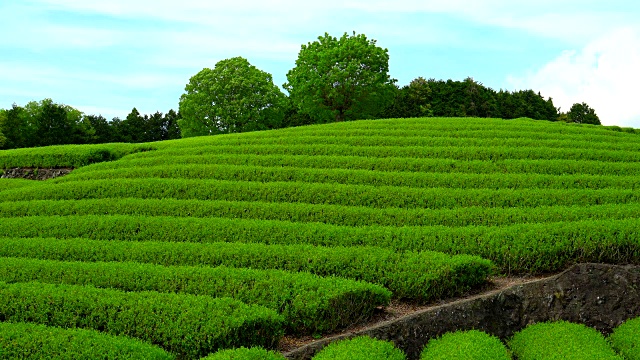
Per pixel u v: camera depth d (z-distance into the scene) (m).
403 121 29.89
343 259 11.84
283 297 10.12
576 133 26.91
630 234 12.33
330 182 19.06
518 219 14.52
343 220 15.37
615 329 10.02
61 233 15.22
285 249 12.49
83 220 15.64
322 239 13.51
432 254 11.88
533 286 10.75
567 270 10.88
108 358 7.80
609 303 10.45
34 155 29.25
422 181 18.62
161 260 12.60
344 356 8.10
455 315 10.23
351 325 10.22
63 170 28.69
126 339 8.45
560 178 18.48
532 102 72.19
